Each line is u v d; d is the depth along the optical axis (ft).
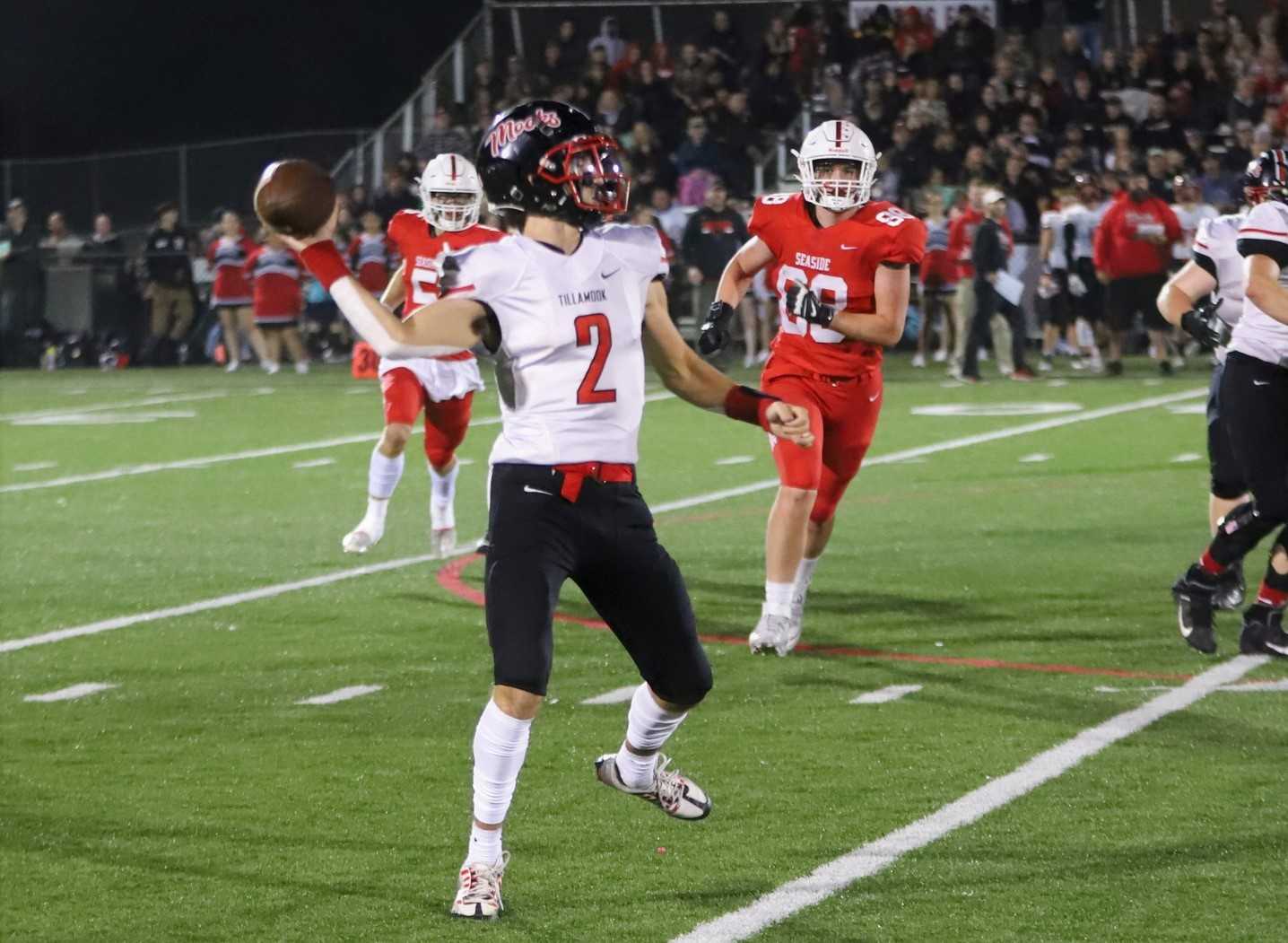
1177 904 36.78
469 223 76.84
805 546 61.98
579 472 36.52
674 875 39.32
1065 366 186.91
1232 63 214.07
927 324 188.65
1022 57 220.84
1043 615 67.26
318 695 56.65
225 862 40.50
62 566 80.69
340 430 138.21
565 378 36.50
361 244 192.95
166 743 51.01
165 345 221.87
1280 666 58.70
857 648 62.28
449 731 52.06
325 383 185.37
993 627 65.26
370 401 162.30
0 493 105.60
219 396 172.35
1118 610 67.87
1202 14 233.76
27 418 152.05
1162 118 206.49
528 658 36.11
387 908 37.47
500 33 242.78
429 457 81.20
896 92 213.05
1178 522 88.58
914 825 42.37
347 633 66.08
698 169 207.21
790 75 222.28
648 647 37.83
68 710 55.06
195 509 98.48
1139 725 51.19
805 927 35.86
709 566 78.79
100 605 71.87
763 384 61.72
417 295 78.28
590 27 242.78
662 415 145.89
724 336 61.52
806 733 51.08
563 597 72.43
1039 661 59.77
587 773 47.50
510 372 36.81
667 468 112.47
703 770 47.50
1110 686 56.13
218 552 84.23
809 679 57.77
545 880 39.14
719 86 220.43
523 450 36.73
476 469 114.62
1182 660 59.67
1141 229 169.68
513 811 44.16
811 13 230.07
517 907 37.40
